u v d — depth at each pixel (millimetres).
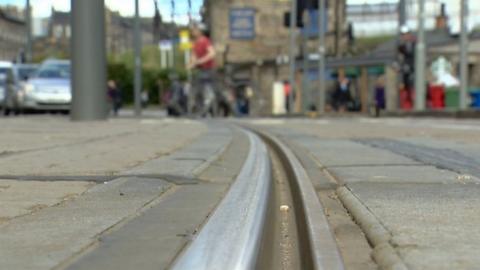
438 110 26391
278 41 66375
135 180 5676
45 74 23359
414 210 4465
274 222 4590
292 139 11352
